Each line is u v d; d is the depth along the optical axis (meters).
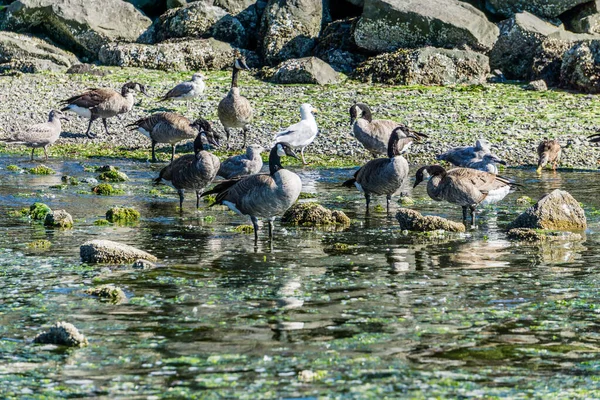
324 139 27.98
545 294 13.05
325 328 11.52
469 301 12.70
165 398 9.41
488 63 35.22
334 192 21.98
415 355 10.61
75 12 39.75
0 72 36.66
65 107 28.78
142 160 26.44
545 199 17.91
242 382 9.80
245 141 27.30
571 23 38.03
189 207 20.14
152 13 43.25
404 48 35.91
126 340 11.11
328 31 37.72
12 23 40.16
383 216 19.16
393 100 31.67
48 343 11.03
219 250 15.90
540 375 10.05
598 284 13.57
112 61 37.84
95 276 14.06
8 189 21.84
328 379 9.88
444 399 9.38
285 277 14.01
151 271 14.37
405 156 25.89
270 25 38.06
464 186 17.66
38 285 13.55
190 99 31.92
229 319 11.89
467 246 16.23
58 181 23.14
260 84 34.69
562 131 27.97
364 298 12.84
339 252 15.77
